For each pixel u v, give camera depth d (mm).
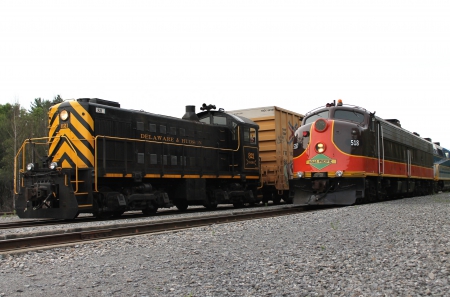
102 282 5359
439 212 11992
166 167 15602
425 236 7973
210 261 6422
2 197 45438
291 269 5785
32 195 12438
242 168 18422
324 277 5383
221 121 18797
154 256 6906
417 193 25672
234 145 18484
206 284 5180
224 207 20375
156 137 15359
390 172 19266
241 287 5066
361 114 16844
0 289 5078
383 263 5988
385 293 4645
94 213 13383
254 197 19578
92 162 13133
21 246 7734
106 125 13695
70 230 9445
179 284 5211
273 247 7422
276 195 22031
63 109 13422
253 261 6387
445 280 5020
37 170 13156
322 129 16016
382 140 18250
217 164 17859
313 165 16016
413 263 5883
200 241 8180
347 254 6621
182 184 16328
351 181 15789
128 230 9672
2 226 12039
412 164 23391
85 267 6199
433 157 30047
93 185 13266
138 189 14750
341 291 4785
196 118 17625
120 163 14031
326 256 6527
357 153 15766
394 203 15805
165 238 8695
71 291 4988
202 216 12547
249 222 11055
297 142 16703
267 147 20891
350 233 8539
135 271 5910
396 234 8336
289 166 22141
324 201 16125
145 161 14859
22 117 48062
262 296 4723
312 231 8992
